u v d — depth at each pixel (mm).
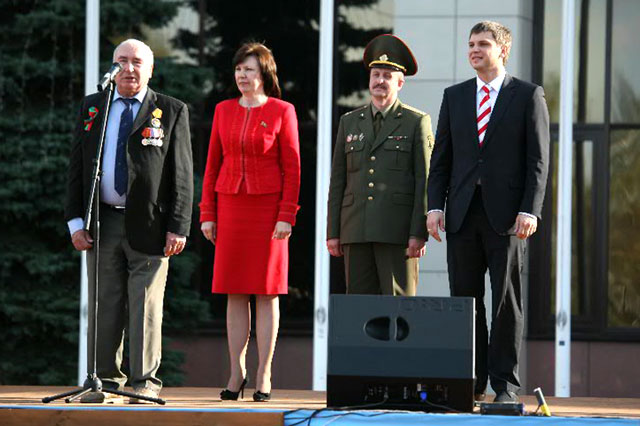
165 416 8859
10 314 17266
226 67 19516
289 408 9211
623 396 19078
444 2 18750
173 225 10445
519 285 10109
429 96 18672
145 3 17953
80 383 15586
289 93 19500
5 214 17625
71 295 17500
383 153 10984
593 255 19312
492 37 10156
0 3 18031
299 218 19406
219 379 19250
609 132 19297
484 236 10094
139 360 10273
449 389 8734
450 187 10242
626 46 19344
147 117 10422
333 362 8812
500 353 10016
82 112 10539
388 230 10852
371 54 11148
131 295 10352
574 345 19203
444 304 8789
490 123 10125
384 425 8461
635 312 19219
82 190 10508
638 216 19281
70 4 17703
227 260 10922
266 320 10945
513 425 8445
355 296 8852
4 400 9945
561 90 16141
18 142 17656
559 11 19125
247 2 19609
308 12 19484
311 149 19469
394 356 8773
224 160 11102
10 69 17812
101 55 17750
